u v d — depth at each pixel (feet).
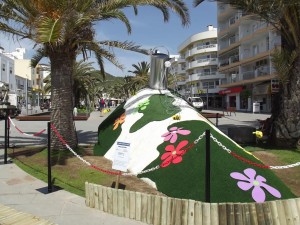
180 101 34.01
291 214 16.14
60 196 22.25
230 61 177.47
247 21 153.58
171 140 25.79
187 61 274.77
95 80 162.91
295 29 34.73
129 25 36.01
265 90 136.87
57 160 30.99
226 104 202.28
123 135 31.60
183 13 40.22
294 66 35.65
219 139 23.91
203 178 20.17
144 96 36.70
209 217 15.84
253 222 15.78
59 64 33.81
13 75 213.05
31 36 31.96
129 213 18.37
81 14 30.25
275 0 32.55
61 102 34.01
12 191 23.40
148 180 23.20
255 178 20.31
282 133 36.17
